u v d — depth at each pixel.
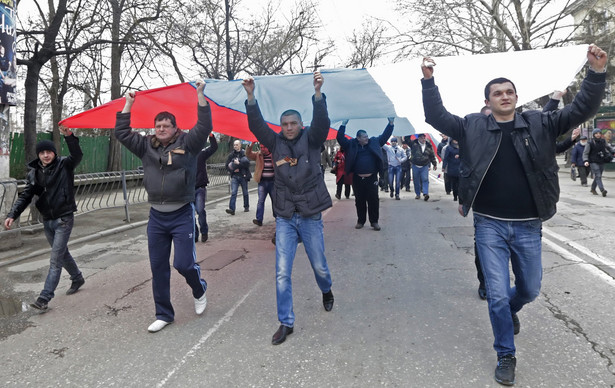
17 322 3.90
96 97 17.03
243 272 5.28
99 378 2.85
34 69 8.34
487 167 2.66
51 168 4.23
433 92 2.74
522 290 2.85
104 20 10.60
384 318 3.64
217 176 15.17
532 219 2.69
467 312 3.70
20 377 2.90
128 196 9.67
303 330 3.46
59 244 4.25
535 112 2.70
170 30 12.27
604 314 3.53
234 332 3.49
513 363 2.60
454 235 6.89
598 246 5.79
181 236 3.62
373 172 7.44
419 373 2.73
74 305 4.31
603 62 2.41
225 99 5.38
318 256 3.60
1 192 6.57
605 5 17.81
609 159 11.24
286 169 3.46
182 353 3.15
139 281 5.07
